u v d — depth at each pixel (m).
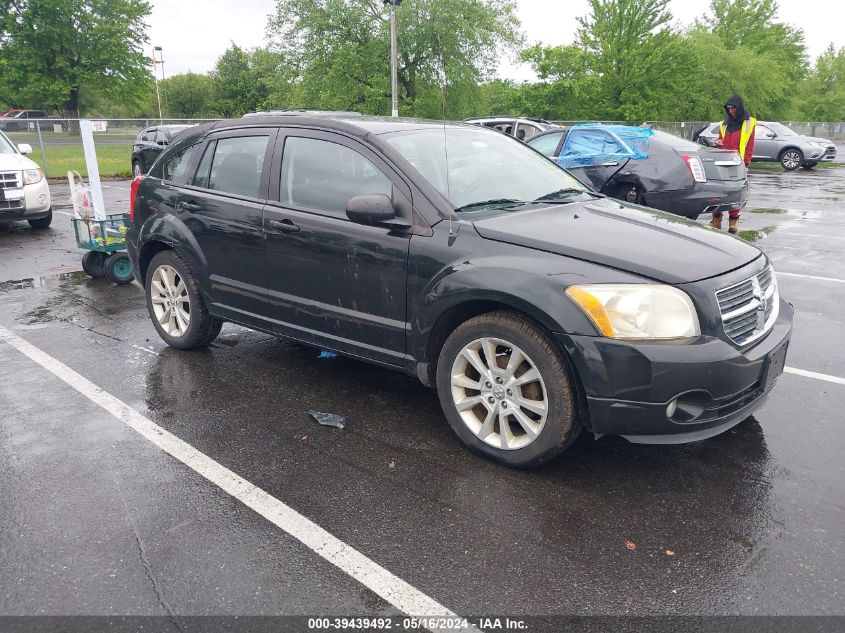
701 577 2.62
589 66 35.75
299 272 4.17
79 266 8.46
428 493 3.23
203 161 4.86
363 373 4.80
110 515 3.07
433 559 2.74
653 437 3.12
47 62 50.88
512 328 3.26
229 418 4.07
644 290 3.04
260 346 5.38
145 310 6.43
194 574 2.66
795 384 4.49
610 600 2.50
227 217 4.54
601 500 3.15
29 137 24.17
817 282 7.26
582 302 3.07
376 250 3.75
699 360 2.99
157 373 4.80
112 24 51.56
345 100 33.62
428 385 3.78
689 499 3.16
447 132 4.37
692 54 35.00
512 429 3.55
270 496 3.22
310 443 3.75
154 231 5.05
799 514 3.03
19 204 10.72
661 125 31.28
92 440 3.79
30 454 3.63
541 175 4.44
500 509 3.09
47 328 5.86
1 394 4.43
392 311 3.77
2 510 3.11
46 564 2.72
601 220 3.73
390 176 3.79
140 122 25.52
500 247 3.37
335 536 2.90
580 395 3.18
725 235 3.76
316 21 33.41
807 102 55.56
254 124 4.60
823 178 20.48
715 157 9.38
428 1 30.31
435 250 3.53
